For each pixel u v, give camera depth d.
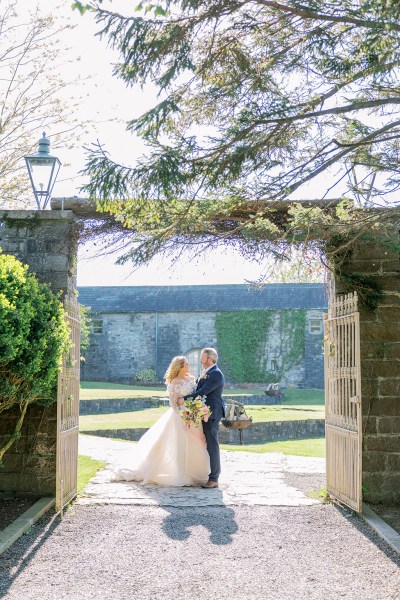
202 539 6.18
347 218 6.02
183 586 4.86
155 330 40.25
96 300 41.25
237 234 6.90
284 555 5.68
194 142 4.70
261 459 11.45
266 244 6.44
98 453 11.88
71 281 8.32
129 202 4.94
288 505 7.70
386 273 8.09
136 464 9.14
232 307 39.66
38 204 7.97
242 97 5.02
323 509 7.51
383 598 4.60
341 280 7.99
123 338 40.50
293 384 39.06
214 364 9.07
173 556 5.64
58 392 7.04
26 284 6.85
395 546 5.80
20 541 6.04
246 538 6.23
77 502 7.74
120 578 5.04
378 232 6.13
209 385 8.86
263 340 39.38
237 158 4.77
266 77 4.95
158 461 8.98
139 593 4.70
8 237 8.08
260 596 4.65
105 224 7.82
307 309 39.03
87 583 4.92
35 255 8.03
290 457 11.80
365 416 7.98
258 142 4.92
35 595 4.64
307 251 7.37
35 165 7.95
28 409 7.95
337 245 7.62
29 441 7.93
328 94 4.80
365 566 5.37
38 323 6.72
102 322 40.72
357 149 5.44
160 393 30.56
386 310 8.07
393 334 8.05
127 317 40.56
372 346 8.05
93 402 25.55
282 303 39.47
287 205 7.03
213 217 5.91
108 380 40.38
